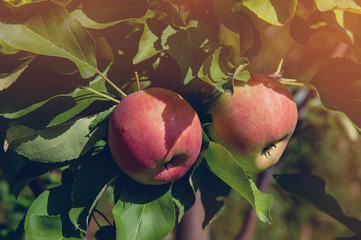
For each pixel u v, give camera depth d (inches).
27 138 22.9
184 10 26.6
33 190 29.9
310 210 110.0
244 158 24.6
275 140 24.5
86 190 23.2
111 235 24.0
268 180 36.5
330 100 24.3
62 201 23.8
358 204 109.8
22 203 42.8
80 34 23.1
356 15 25.0
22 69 22.6
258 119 24.0
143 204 23.3
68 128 23.3
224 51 23.4
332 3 24.0
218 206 25.0
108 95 24.1
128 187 23.6
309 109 43.3
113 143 23.1
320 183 26.7
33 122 23.1
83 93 23.6
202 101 25.1
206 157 23.8
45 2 22.5
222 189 24.8
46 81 23.6
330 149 105.2
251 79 24.7
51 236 23.1
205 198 25.1
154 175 23.1
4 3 22.2
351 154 107.0
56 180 40.6
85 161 24.3
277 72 26.2
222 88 22.4
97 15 24.3
